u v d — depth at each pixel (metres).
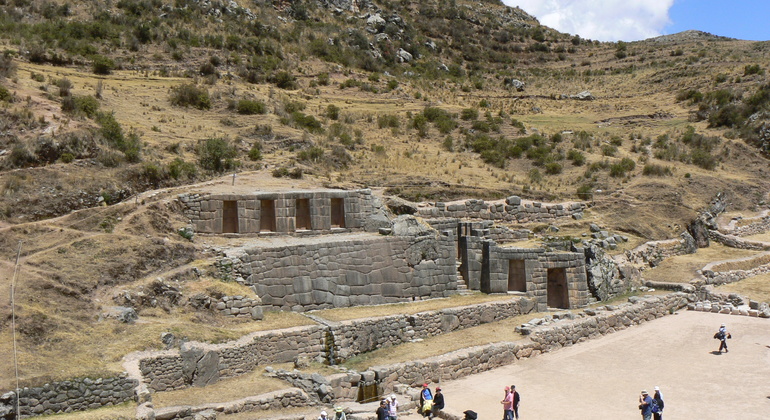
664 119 83.00
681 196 55.72
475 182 52.94
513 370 29.11
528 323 33.34
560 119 83.00
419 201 47.62
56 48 67.44
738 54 113.06
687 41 143.25
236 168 46.66
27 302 23.22
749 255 48.84
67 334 22.55
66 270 25.91
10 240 27.59
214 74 71.56
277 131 56.28
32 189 32.97
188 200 33.91
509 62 131.75
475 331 32.59
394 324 30.45
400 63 104.38
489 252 37.22
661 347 32.31
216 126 55.62
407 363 26.80
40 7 77.56
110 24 76.69
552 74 120.88
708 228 53.41
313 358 27.33
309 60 88.31
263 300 30.34
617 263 42.19
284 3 107.19
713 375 27.92
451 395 25.92
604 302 39.38
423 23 135.12
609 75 117.19
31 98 43.44
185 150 46.75
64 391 19.73
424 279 35.69
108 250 27.83
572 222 48.97
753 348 31.70
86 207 33.69
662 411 23.31
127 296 25.69
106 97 55.72
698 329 35.41
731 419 23.05
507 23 154.75
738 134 72.19
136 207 32.91
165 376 22.73
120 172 37.03
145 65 70.69
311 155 51.88
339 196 37.56
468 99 88.88
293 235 35.53
